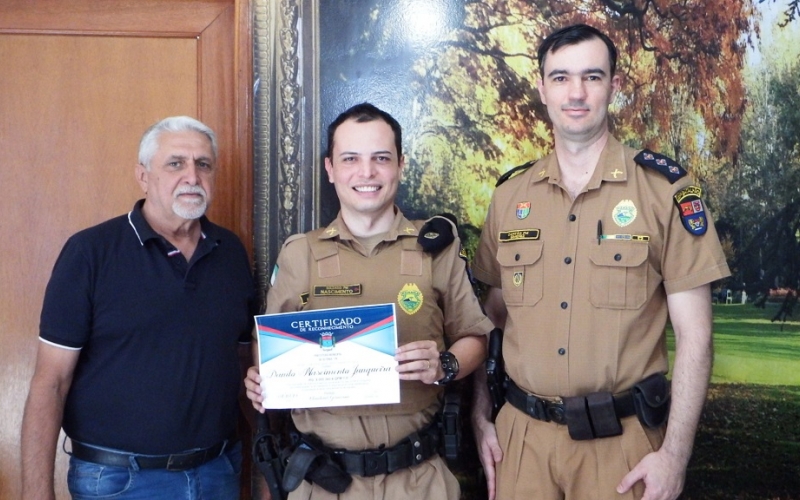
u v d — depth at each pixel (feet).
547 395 5.55
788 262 7.17
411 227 5.81
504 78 7.25
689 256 5.32
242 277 6.21
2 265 7.22
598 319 5.41
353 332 5.29
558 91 5.51
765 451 7.16
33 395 5.43
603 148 5.71
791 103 7.20
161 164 5.77
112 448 5.54
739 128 7.22
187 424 5.67
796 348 7.14
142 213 5.90
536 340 5.61
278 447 5.70
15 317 7.24
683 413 5.24
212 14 7.39
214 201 7.34
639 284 5.39
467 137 7.26
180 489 5.68
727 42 7.22
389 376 5.25
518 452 5.71
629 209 5.49
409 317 5.58
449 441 5.56
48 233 7.26
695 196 5.40
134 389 5.56
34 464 5.35
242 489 7.30
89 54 7.30
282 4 7.15
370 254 5.71
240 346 6.54
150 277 5.67
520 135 7.27
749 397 7.19
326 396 5.30
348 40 7.23
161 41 7.38
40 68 7.25
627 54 7.24
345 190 5.60
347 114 5.70
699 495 7.22
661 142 7.25
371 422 5.44
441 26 7.25
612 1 7.24
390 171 5.60
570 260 5.57
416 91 7.25
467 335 5.92
